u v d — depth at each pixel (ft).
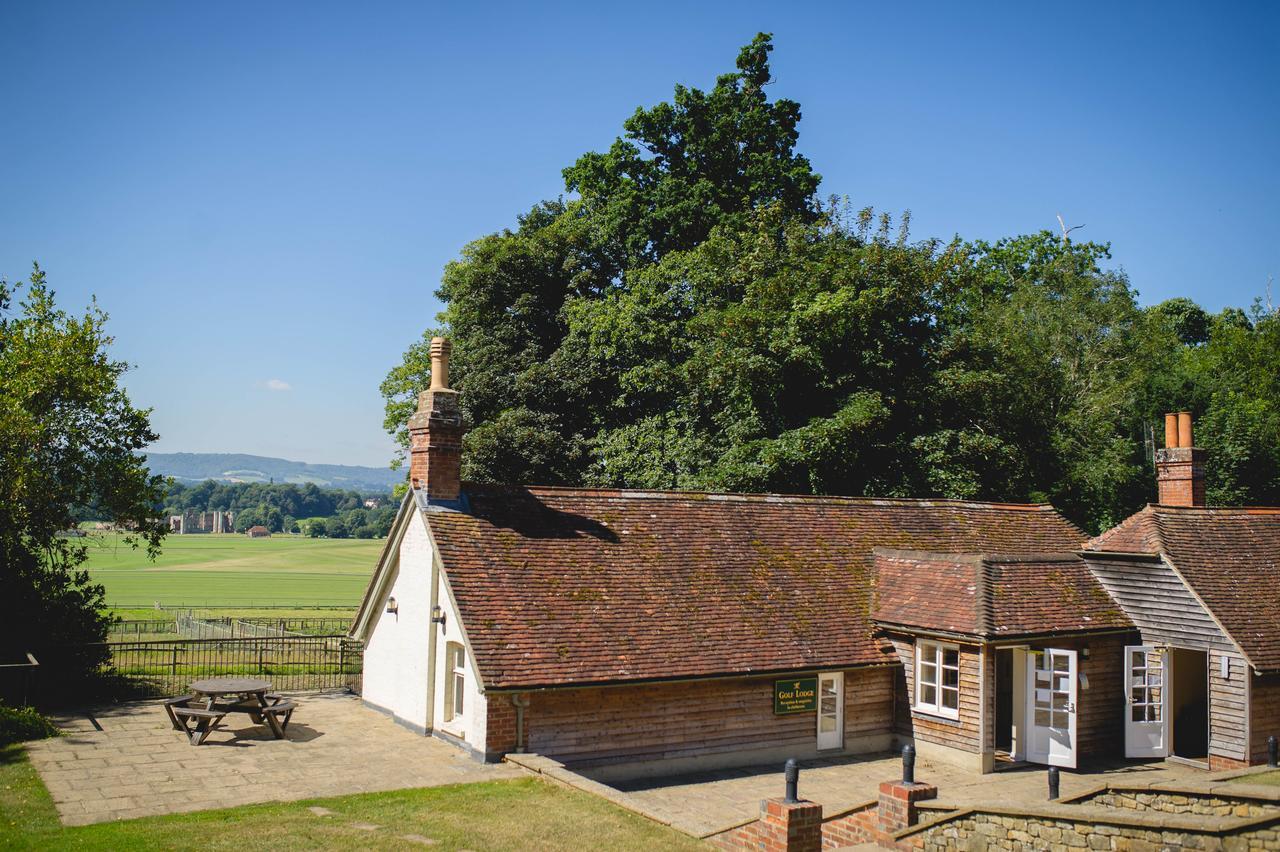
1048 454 144.77
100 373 91.15
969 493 120.47
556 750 62.64
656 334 139.54
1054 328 162.09
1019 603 72.38
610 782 64.08
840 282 129.08
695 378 132.98
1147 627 74.79
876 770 69.00
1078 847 39.86
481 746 60.70
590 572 72.54
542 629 65.05
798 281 130.72
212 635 143.74
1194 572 73.56
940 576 77.97
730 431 127.95
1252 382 190.19
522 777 56.75
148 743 63.82
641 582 73.61
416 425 74.74
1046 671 70.95
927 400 128.98
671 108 161.99
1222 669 69.97
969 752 69.15
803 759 71.61
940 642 72.23
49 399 90.17
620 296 151.23
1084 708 72.84
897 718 75.92
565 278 162.81
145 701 79.71
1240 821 34.32
